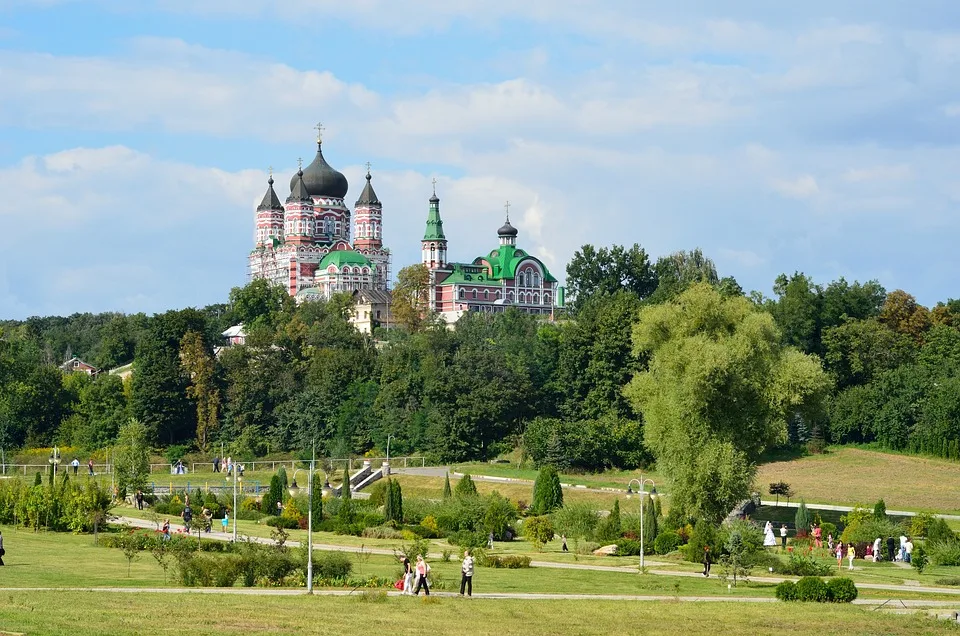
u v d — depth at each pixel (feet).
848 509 406.00
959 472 479.82
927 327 646.33
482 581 239.09
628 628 185.26
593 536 321.93
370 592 215.31
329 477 478.59
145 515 356.59
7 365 641.40
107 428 609.83
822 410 380.99
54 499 315.58
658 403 361.10
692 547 282.15
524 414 570.87
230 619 176.55
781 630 187.11
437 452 543.80
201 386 622.95
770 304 626.64
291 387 637.71
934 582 254.47
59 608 178.70
